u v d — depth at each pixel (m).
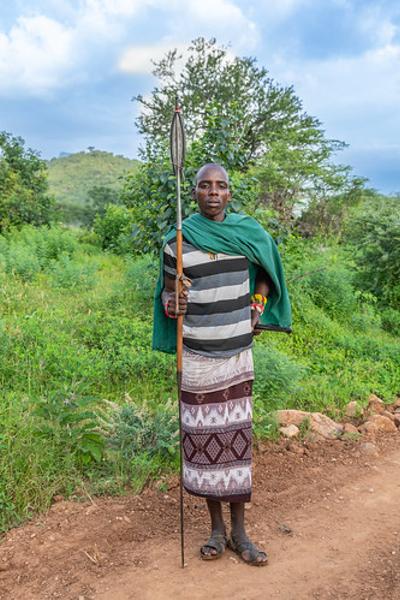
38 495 4.05
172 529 3.89
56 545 3.65
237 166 6.97
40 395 5.41
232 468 3.50
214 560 3.55
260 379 5.91
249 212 7.02
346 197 18.94
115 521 3.92
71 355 6.01
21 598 3.22
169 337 3.82
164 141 6.89
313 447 5.28
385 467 5.01
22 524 3.86
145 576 3.40
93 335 7.15
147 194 6.74
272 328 3.82
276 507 4.25
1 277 10.02
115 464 4.46
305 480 4.68
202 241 3.40
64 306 8.64
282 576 3.43
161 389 5.93
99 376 5.91
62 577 3.38
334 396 6.50
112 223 18.23
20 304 8.34
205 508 4.16
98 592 3.26
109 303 8.85
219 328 3.43
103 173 164.25
